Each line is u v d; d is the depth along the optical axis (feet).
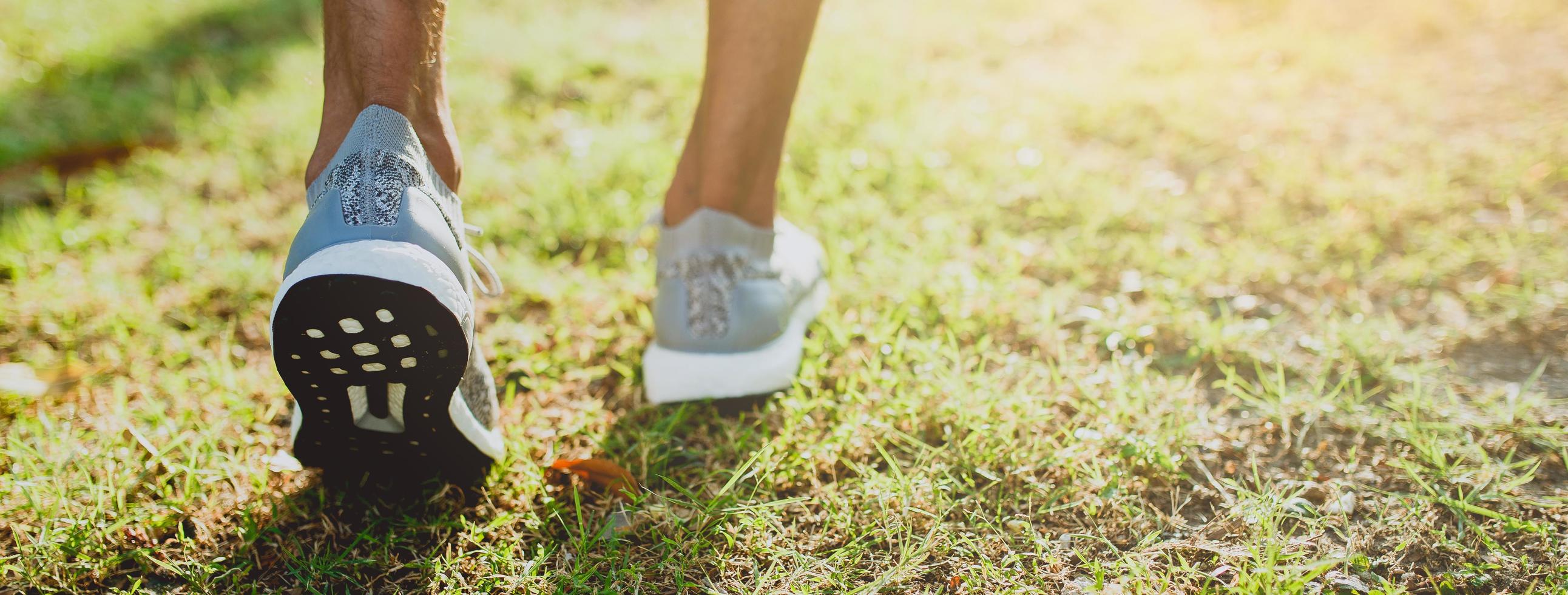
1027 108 9.21
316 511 4.41
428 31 3.76
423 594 3.97
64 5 12.18
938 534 4.19
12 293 6.17
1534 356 5.39
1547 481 4.42
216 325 5.95
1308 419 4.83
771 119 4.84
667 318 5.15
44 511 4.22
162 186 7.72
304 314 3.28
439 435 4.01
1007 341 5.78
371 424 4.02
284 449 4.80
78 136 8.47
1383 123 8.48
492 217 7.20
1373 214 6.86
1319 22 11.59
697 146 5.01
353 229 3.41
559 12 12.94
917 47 11.24
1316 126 8.53
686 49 11.16
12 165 7.89
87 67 10.19
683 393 5.11
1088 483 4.49
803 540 4.25
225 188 7.75
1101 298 6.21
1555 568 3.88
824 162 7.93
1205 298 6.13
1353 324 5.62
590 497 4.52
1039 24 12.06
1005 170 7.85
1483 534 4.03
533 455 4.80
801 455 4.66
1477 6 11.59
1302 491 4.33
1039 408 4.97
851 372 5.48
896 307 6.08
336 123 3.74
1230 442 4.77
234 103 9.30
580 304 6.21
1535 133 7.97
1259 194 7.36
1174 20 12.01
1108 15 12.35
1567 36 10.42
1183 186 7.60
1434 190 7.07
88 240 6.83
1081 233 6.94
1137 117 8.96
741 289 5.09
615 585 3.97
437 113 3.89
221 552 4.17
